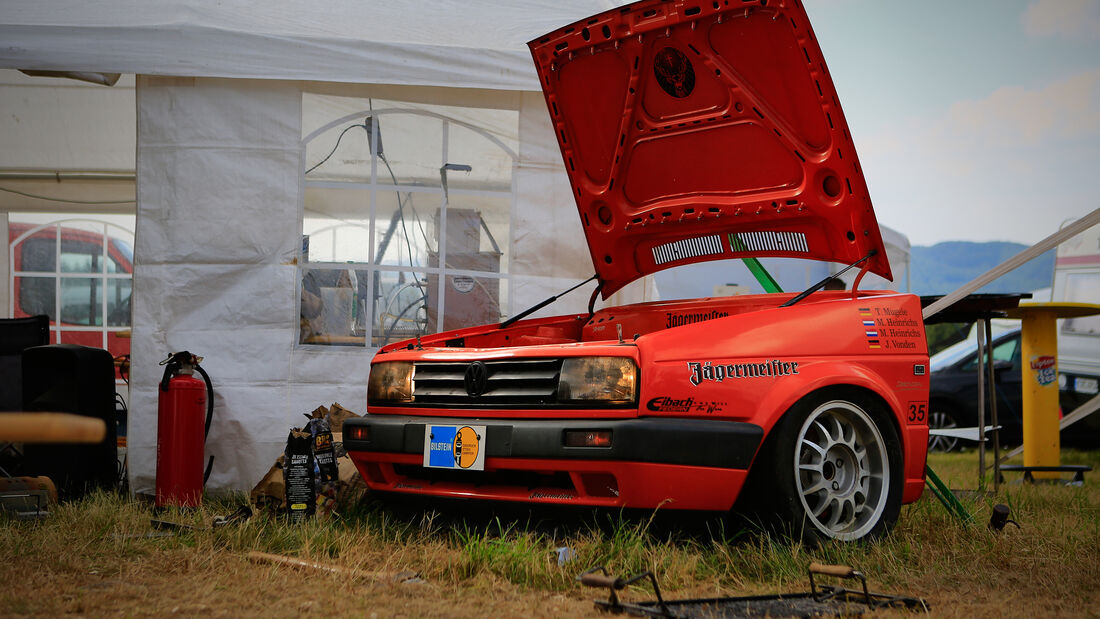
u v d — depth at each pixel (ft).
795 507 10.58
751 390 10.57
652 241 14.05
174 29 16.12
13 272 28.37
